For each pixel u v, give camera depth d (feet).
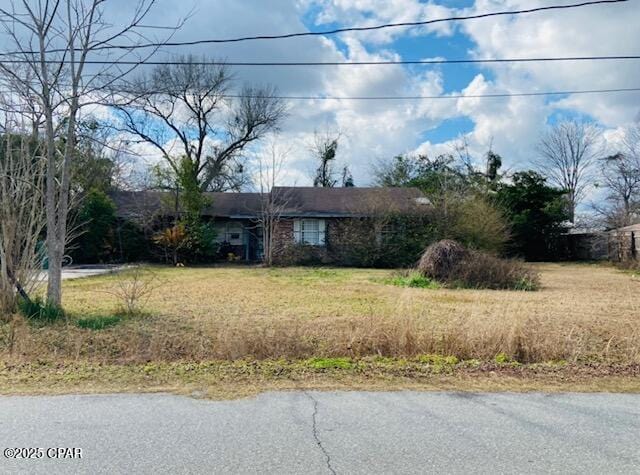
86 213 74.84
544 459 10.94
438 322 25.63
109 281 48.73
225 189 120.06
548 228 97.04
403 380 16.76
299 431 12.35
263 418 13.20
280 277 56.70
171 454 11.07
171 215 80.89
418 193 85.61
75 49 27.76
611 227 115.24
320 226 85.71
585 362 19.45
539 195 96.53
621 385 16.39
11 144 28.07
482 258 48.32
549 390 15.79
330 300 36.45
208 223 84.53
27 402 14.30
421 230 75.56
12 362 18.56
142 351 20.29
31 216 27.61
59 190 29.35
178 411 13.67
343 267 75.51
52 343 21.27
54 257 27.27
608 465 10.68
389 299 37.19
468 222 72.84
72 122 27.61
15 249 26.99
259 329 23.84
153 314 29.43
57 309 26.89
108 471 10.28
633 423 13.04
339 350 20.18
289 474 10.21
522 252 96.32
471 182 89.04
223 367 18.10
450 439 11.94
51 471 10.27
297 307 32.83
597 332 24.71
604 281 54.95
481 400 14.79
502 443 11.74
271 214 78.23
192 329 24.82
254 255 91.20
